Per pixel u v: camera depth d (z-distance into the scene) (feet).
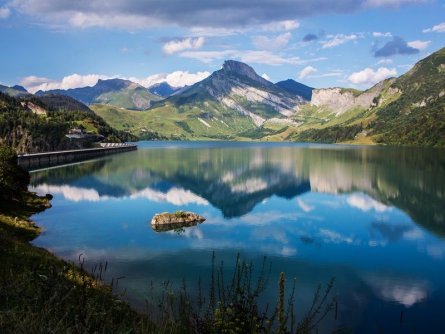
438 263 148.66
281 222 217.36
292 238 183.32
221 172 485.97
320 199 297.33
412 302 112.57
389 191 332.39
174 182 390.01
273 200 293.43
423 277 133.49
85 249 158.61
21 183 269.03
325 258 153.58
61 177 422.41
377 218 231.09
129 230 191.42
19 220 195.52
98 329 40.60
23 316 35.01
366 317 102.01
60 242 168.04
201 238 179.32
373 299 114.21
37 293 43.39
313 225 211.20
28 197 258.98
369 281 129.29
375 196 309.42
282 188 354.95
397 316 103.30
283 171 497.46
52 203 264.93
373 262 149.69
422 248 169.07
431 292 119.96
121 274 128.88
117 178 415.85
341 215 239.09
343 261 150.10
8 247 112.68
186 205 268.82
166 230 193.67
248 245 169.48
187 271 133.18
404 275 135.33
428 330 96.02
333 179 413.18
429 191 329.72
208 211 247.91
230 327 41.32
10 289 43.93
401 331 95.35
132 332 42.32
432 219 228.22
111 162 634.02
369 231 199.82
